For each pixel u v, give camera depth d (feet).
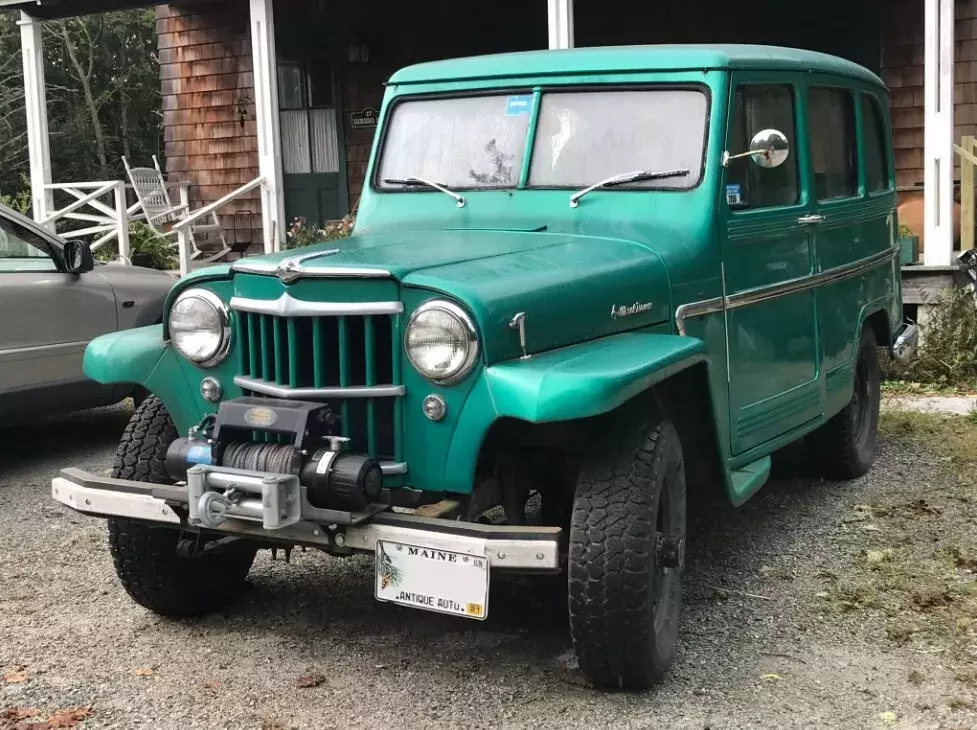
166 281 23.22
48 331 20.22
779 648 12.13
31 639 12.62
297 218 42.86
